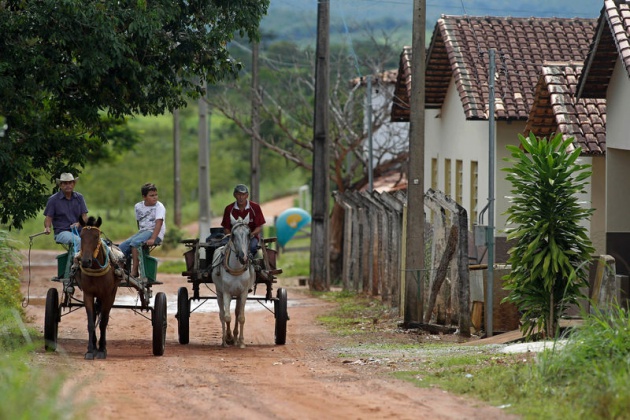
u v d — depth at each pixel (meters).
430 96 91.12
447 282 60.31
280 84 139.62
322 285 95.88
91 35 51.50
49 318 45.62
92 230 43.06
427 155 100.00
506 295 55.62
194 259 52.22
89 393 33.59
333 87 123.19
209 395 34.12
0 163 52.25
